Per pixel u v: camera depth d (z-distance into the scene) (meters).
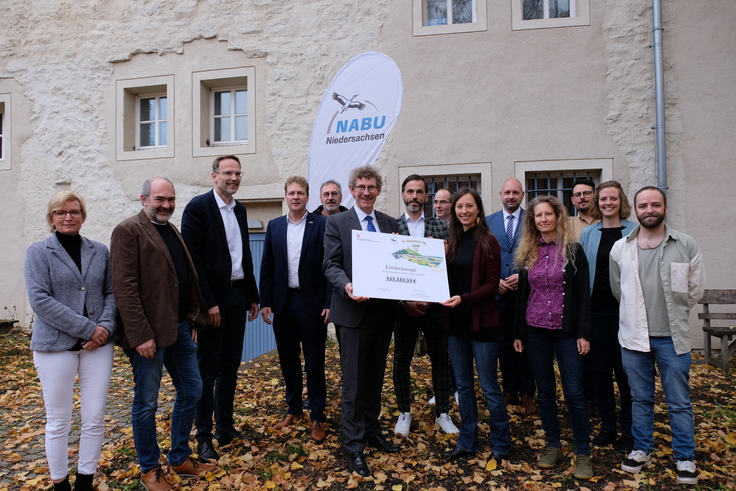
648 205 3.18
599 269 3.64
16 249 8.50
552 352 3.31
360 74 5.96
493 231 4.66
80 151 8.33
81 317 2.70
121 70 8.26
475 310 3.29
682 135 6.79
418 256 3.36
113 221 8.20
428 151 7.32
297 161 7.70
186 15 8.06
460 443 3.47
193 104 8.02
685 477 3.06
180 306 3.07
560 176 7.20
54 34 8.45
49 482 3.14
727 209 6.67
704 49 6.75
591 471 3.15
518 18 7.11
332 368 5.88
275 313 3.95
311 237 3.87
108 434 4.02
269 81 7.80
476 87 7.21
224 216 3.66
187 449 3.18
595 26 6.96
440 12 7.62
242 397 4.85
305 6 7.73
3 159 8.71
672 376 3.15
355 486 3.06
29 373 5.93
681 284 3.13
